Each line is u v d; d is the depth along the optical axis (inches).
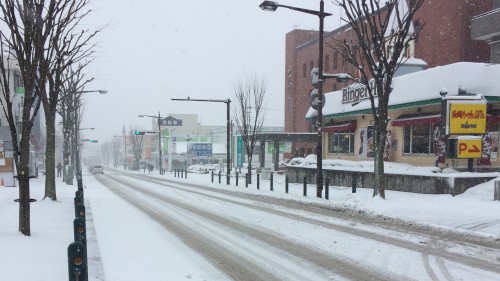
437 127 679.7
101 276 225.9
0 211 445.1
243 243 319.9
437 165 674.2
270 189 788.0
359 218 440.5
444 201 506.3
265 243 319.3
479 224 377.1
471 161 591.5
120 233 362.9
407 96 714.2
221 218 448.8
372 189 697.0
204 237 344.2
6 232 319.6
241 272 240.7
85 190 880.9
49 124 574.2
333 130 994.7
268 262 263.0
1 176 924.0
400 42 531.5
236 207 545.3
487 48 1123.9
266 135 1339.8
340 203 541.6
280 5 587.5
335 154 1040.8
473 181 564.4
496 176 578.2
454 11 1115.9
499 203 467.5
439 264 255.0
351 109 895.7
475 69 627.2
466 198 516.1
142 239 336.2
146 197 712.4
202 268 248.7
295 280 225.3
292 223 411.2
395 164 741.3
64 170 1251.8
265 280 225.5
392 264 255.9
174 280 223.8
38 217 405.4
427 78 683.4
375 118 560.7
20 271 210.5
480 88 617.9
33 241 286.7
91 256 274.7
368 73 1177.4
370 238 335.0
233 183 1056.2
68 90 881.5
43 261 232.4
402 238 334.0
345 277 230.1
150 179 1456.7
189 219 443.8
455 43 1112.2
